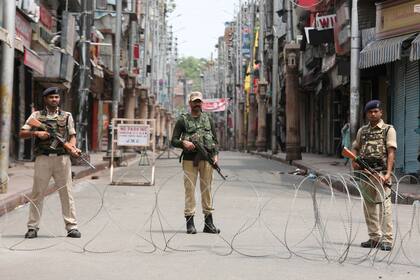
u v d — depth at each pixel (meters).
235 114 85.50
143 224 11.00
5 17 13.95
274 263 7.92
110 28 44.06
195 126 10.12
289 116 32.62
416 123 20.36
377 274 7.40
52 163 9.49
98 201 14.40
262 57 52.56
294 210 13.20
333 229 10.88
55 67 25.83
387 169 9.09
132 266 7.61
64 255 8.23
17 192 14.07
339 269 7.65
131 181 19.38
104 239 9.48
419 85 20.20
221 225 11.05
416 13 19.06
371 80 26.58
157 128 76.19
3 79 13.89
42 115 9.58
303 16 38.34
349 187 16.70
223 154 55.34
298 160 31.95
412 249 9.09
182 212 12.71
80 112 24.72
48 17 27.78
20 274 7.10
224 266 7.68
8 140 14.00
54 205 13.48
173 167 28.75
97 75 37.09
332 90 36.56
